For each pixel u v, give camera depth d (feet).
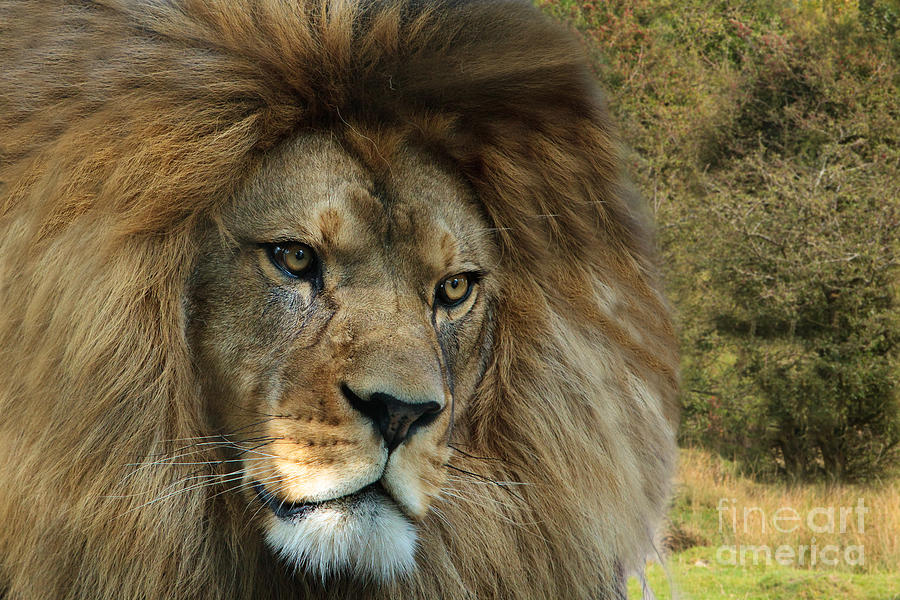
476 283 13.85
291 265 12.35
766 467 72.69
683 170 84.94
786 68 83.66
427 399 11.80
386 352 11.85
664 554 17.72
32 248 11.73
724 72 90.89
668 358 16.12
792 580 45.73
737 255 74.79
